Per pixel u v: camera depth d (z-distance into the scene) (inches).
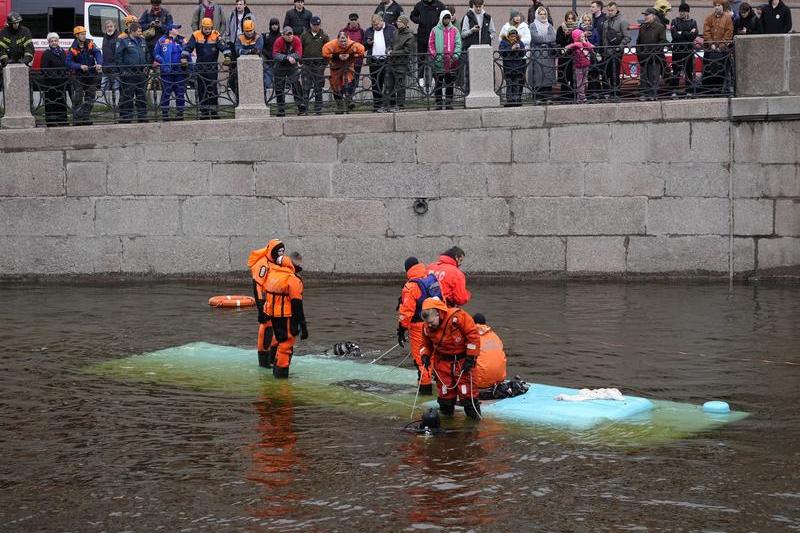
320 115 765.9
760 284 741.9
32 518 324.2
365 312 651.5
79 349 560.4
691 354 535.8
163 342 579.2
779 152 746.8
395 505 330.6
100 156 764.0
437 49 769.6
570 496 337.4
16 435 410.0
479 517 320.2
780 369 504.1
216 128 759.1
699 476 355.6
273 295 494.3
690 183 749.3
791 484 347.3
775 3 792.9
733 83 751.1
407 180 759.7
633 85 754.8
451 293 471.2
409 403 456.4
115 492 345.7
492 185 757.3
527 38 800.3
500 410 440.1
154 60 782.5
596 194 753.6
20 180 766.5
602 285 739.4
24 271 773.3
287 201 764.6
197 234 768.3
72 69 768.3
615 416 428.1
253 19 839.7
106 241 770.8
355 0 1040.2
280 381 495.5
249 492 343.9
